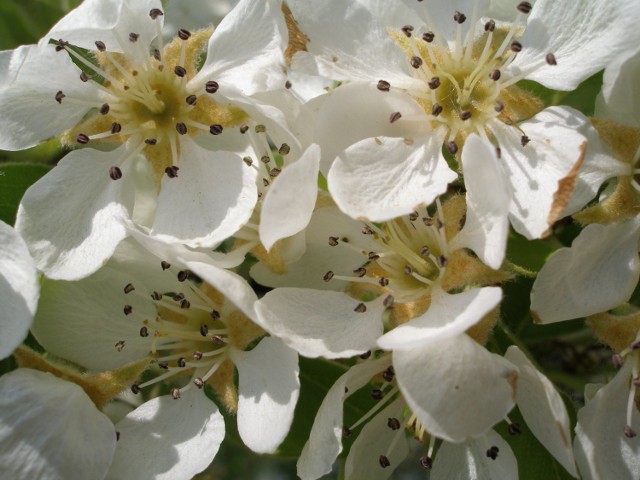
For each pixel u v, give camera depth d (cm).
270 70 8
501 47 8
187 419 8
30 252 7
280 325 7
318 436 7
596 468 7
